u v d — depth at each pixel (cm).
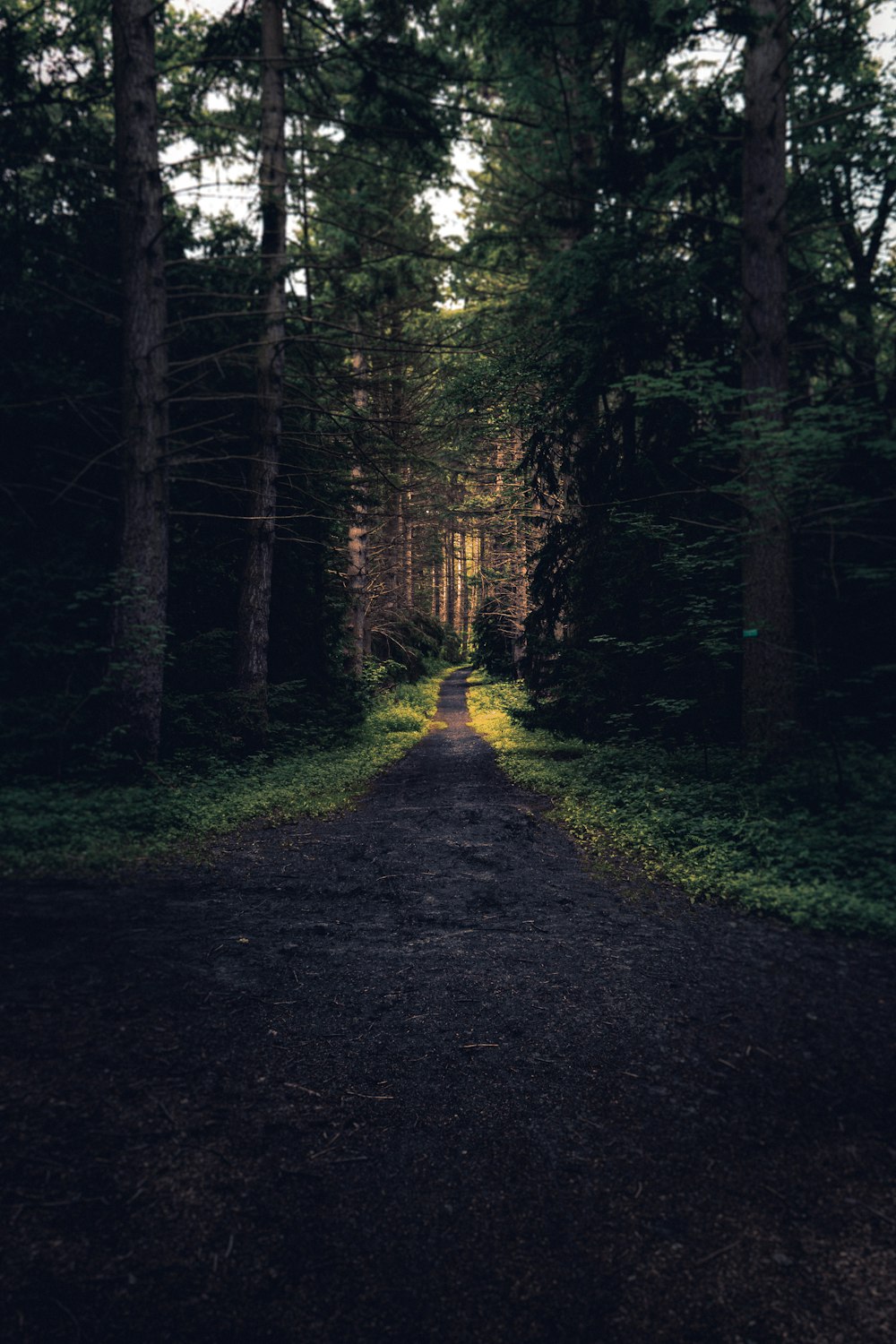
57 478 1074
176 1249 255
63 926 531
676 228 1038
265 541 1350
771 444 743
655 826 831
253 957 507
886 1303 239
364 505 1667
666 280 1000
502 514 2256
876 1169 303
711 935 557
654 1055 388
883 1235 268
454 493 2394
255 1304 235
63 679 1020
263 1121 330
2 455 1031
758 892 618
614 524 1228
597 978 482
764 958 512
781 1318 233
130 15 988
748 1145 317
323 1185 291
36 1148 297
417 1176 298
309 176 1307
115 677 989
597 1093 356
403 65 1147
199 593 1351
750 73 916
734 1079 366
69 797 851
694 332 1072
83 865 677
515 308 1325
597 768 1166
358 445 1445
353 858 784
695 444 913
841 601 932
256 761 1250
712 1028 416
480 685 3881
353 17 1131
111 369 1118
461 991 466
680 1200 285
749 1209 280
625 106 1211
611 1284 246
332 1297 239
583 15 991
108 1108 327
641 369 1132
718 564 959
